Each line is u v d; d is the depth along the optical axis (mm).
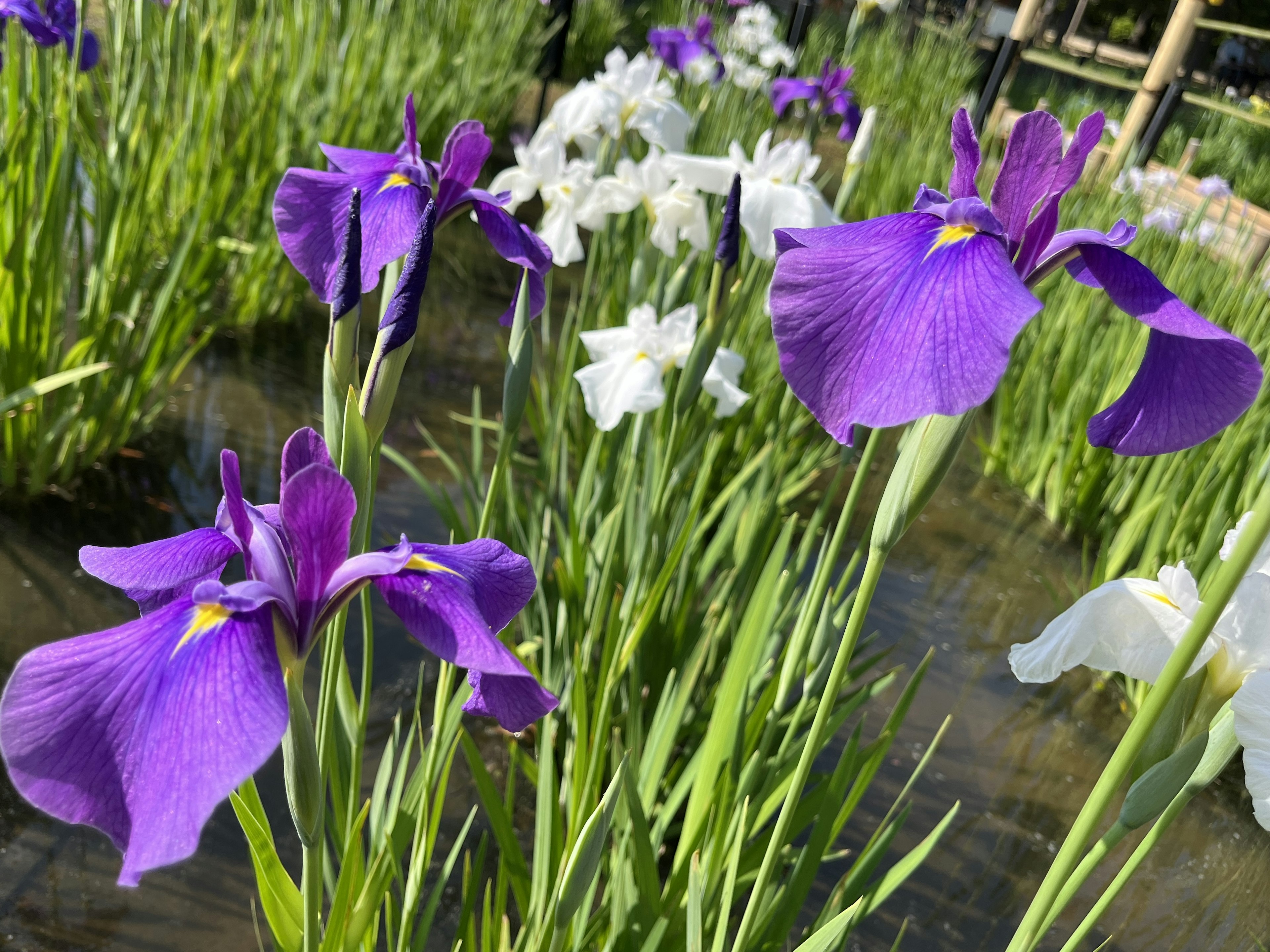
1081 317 1650
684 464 920
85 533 989
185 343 1240
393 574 391
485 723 928
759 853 676
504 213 594
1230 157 3912
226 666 342
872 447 528
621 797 704
